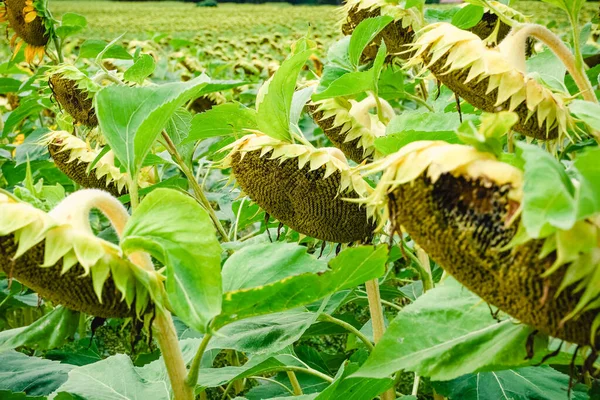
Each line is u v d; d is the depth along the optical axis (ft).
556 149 7.18
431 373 5.23
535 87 6.84
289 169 7.39
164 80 23.47
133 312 5.46
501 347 5.05
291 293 5.94
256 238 10.05
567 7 7.07
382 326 8.98
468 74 7.04
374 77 8.45
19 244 4.94
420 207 4.33
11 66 16.70
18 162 15.53
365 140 9.21
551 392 7.85
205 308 5.15
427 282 8.78
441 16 12.31
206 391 13.88
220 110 8.38
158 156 11.63
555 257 3.86
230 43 39.93
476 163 4.17
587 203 3.35
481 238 4.09
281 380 11.37
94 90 11.70
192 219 5.19
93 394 7.35
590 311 3.95
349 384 7.13
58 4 173.47
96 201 5.67
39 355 14.25
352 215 7.40
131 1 186.50
